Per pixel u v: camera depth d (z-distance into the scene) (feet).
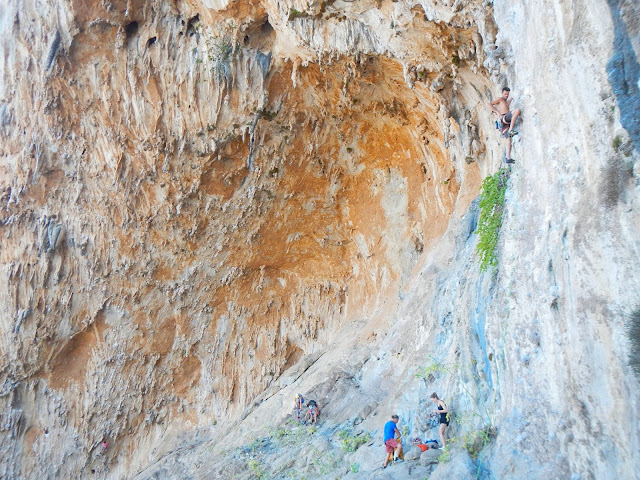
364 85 50.16
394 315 52.19
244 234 66.28
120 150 60.44
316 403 46.78
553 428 18.71
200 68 55.11
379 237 60.64
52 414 69.62
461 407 27.73
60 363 69.87
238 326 70.44
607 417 16.39
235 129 57.26
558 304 19.48
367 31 42.37
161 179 61.98
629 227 16.62
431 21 35.55
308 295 68.90
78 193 63.57
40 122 59.72
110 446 69.72
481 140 41.16
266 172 61.21
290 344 69.10
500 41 25.76
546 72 21.50
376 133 56.49
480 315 27.58
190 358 71.00
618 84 17.47
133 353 70.08
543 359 19.98
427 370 32.65
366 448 34.19
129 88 57.47
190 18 53.57
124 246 65.92
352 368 50.83
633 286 16.15
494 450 21.54
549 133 21.30
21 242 65.36
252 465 42.19
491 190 29.45
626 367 15.87
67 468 68.69
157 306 69.77
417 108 48.91
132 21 55.21
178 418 70.18
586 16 18.95
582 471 17.03
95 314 68.44
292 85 54.39
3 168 62.23
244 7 48.93
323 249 67.10
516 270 22.50
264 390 67.51
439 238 50.98
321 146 59.57
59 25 54.60
